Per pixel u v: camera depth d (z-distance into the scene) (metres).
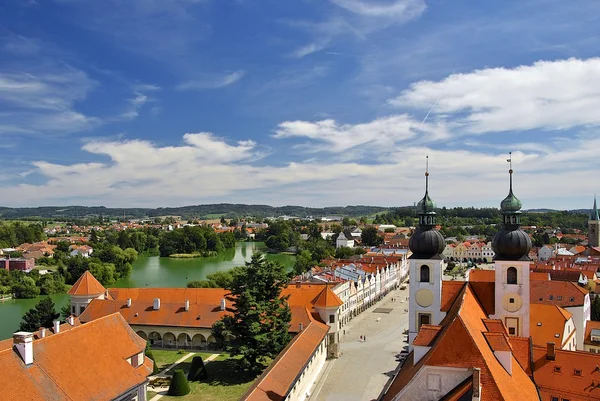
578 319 100.56
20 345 54.94
